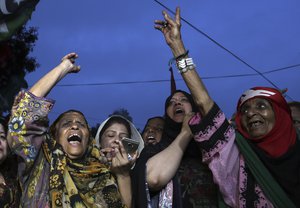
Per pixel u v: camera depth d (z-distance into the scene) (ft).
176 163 9.32
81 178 9.44
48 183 9.06
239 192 9.09
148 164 9.41
